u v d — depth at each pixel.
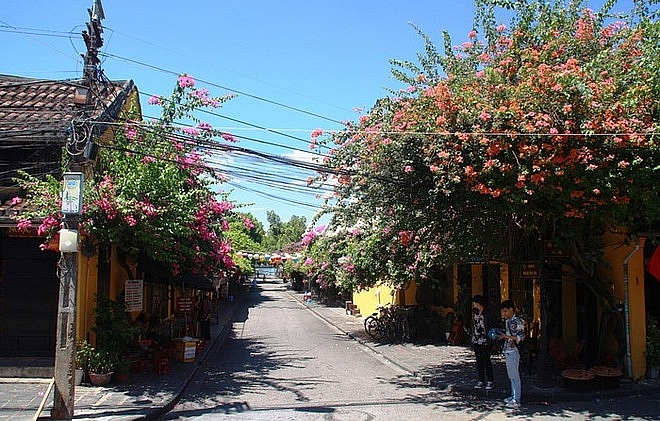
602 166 9.38
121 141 12.00
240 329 26.14
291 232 92.19
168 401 10.45
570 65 9.68
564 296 14.71
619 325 12.30
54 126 12.27
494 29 11.59
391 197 11.87
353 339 21.67
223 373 14.29
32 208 11.47
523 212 10.63
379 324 21.39
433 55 11.88
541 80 9.46
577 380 11.22
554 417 9.68
